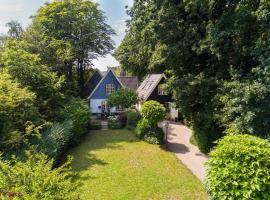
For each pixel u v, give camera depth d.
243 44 16.55
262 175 7.39
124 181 14.91
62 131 18.44
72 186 7.48
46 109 20.59
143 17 23.17
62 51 34.31
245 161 7.59
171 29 20.30
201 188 14.02
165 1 19.72
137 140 24.70
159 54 22.88
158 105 23.98
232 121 16.61
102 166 17.45
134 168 17.17
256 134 14.41
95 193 13.24
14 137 13.54
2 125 13.86
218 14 18.94
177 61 21.98
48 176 6.94
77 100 29.30
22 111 15.56
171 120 35.34
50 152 14.95
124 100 32.12
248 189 7.37
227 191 7.59
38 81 20.05
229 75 18.70
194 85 19.22
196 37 19.36
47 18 36.69
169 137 26.47
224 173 7.64
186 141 24.89
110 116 34.62
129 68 46.72
